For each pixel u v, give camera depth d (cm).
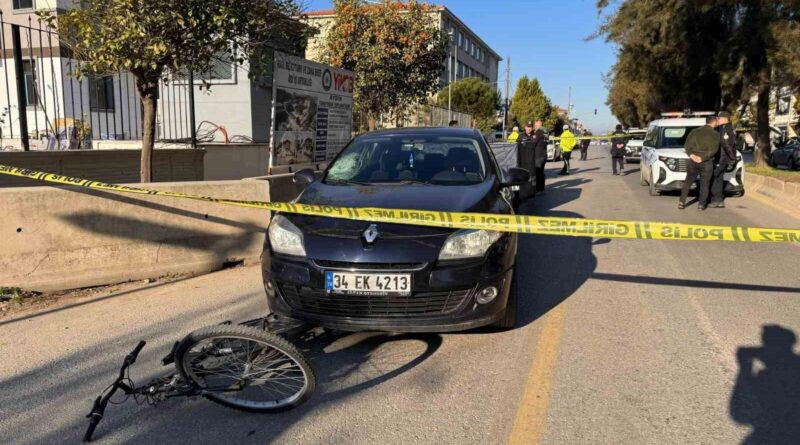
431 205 409
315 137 976
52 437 305
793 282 576
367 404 335
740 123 4144
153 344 421
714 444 292
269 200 641
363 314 365
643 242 773
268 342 307
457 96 4800
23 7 1383
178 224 589
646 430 305
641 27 2050
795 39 1370
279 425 315
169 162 960
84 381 366
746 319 468
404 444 294
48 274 529
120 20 603
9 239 511
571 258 684
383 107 1712
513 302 423
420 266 357
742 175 1223
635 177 1828
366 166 511
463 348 411
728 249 727
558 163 2612
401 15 1628
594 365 382
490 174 495
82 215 539
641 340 424
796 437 297
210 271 612
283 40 874
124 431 311
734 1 1587
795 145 2230
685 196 1083
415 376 369
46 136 1008
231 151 1135
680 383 356
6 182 704
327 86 1002
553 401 335
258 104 1541
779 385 353
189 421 321
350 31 1589
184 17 626
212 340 316
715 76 2258
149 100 717
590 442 295
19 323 463
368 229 368
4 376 373
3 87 1316
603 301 517
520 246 750
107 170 852
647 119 4547
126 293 539
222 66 1459
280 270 377
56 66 1316
